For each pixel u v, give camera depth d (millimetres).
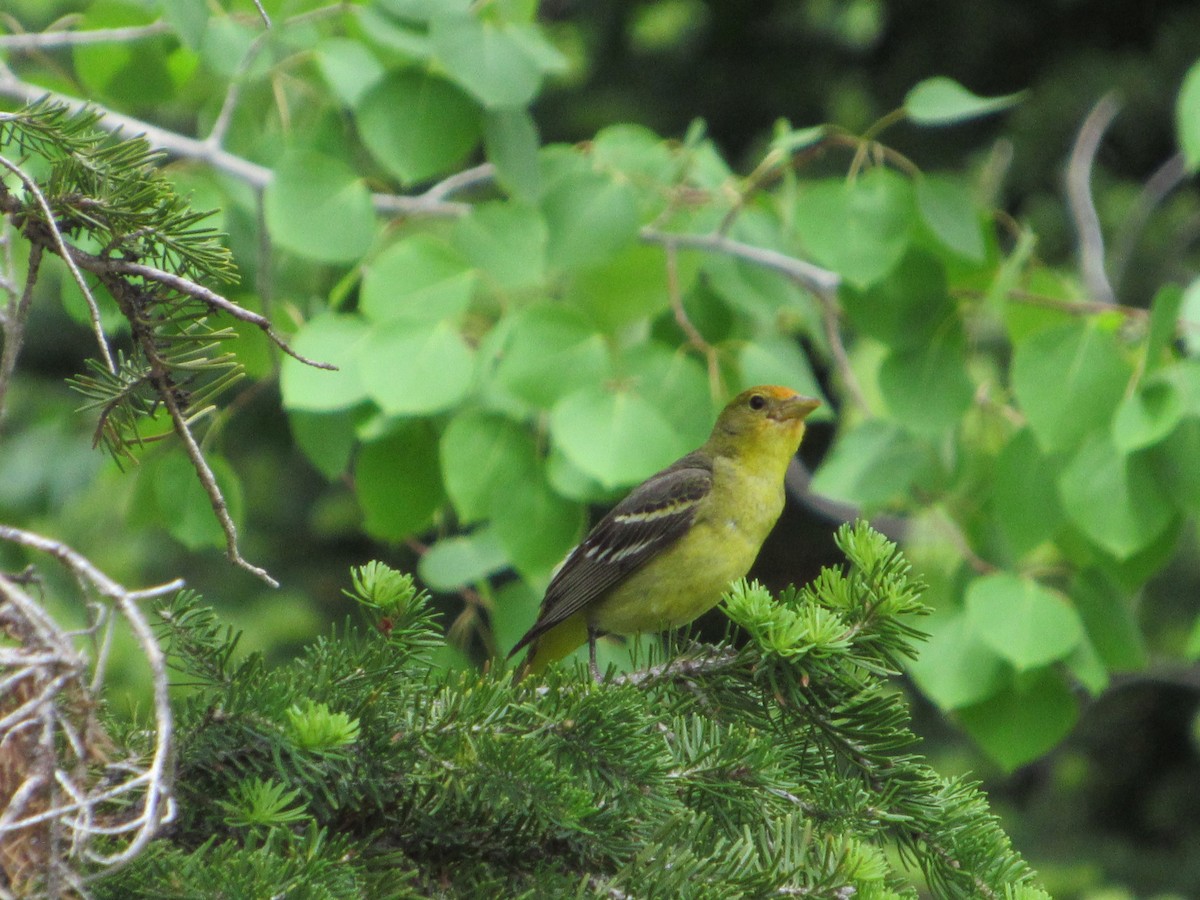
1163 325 9703
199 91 14242
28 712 3740
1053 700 10266
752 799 5352
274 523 20828
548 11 22266
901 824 5488
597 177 10883
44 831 3906
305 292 12305
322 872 4156
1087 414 9992
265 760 4695
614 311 11891
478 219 10508
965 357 11062
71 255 4602
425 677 5312
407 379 9758
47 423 13672
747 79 22516
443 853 4984
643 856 4773
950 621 10406
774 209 12609
